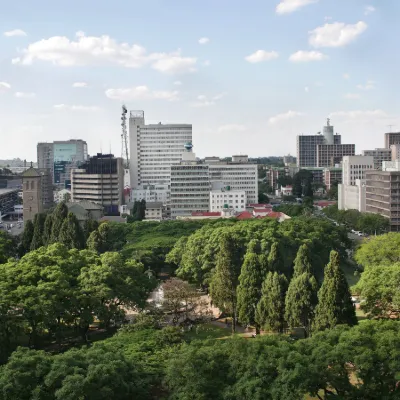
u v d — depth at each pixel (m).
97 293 140.50
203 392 91.12
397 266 145.25
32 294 127.88
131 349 109.06
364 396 91.06
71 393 84.44
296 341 102.06
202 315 154.00
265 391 88.69
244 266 149.75
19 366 89.75
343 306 126.06
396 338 92.25
